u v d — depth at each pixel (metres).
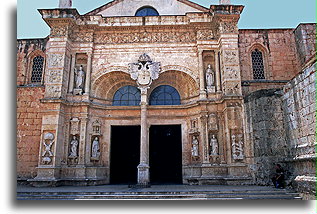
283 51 20.69
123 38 20.16
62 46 18.77
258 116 15.69
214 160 17.41
